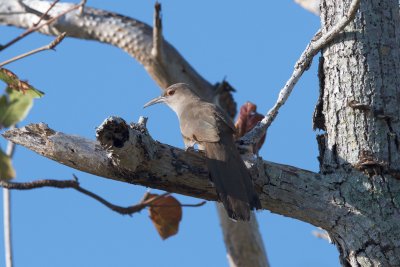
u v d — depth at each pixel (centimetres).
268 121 1182
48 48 1140
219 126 1209
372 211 1058
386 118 1091
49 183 1316
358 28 1126
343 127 1102
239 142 1170
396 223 1052
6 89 1095
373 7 1135
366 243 1052
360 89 1104
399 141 1090
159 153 1044
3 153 1078
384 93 1104
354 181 1069
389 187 1065
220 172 1067
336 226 1066
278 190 1067
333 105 1118
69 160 1057
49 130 1068
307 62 1170
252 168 1068
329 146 1109
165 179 1056
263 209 1088
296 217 1083
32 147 1070
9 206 1400
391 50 1127
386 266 1044
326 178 1080
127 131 982
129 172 1043
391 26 1138
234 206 1041
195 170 1060
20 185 1291
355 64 1115
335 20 1150
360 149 1083
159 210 1455
